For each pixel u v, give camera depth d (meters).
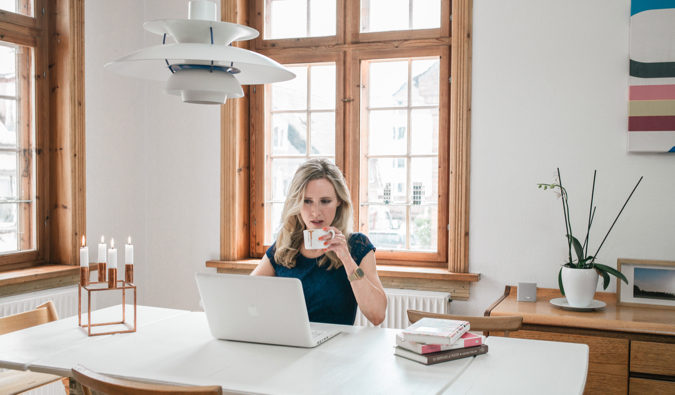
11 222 3.03
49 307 2.19
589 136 2.84
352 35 3.40
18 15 3.01
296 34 3.54
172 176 3.65
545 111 2.90
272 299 1.63
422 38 3.27
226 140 3.49
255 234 3.66
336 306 2.06
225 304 1.71
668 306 2.53
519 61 2.94
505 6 2.96
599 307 2.47
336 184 2.10
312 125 3.54
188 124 3.60
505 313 2.43
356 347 1.69
